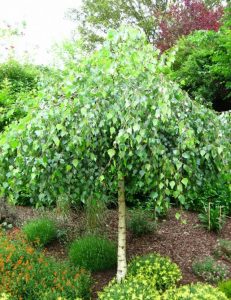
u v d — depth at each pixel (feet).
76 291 13.93
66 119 13.11
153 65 12.64
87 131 12.18
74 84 13.41
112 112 11.99
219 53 22.20
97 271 16.84
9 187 13.84
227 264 17.76
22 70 30.89
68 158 13.34
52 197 14.15
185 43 33.22
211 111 14.38
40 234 19.06
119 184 15.03
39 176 13.30
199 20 46.78
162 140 13.21
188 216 22.49
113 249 17.60
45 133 12.91
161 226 21.21
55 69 15.65
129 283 13.17
